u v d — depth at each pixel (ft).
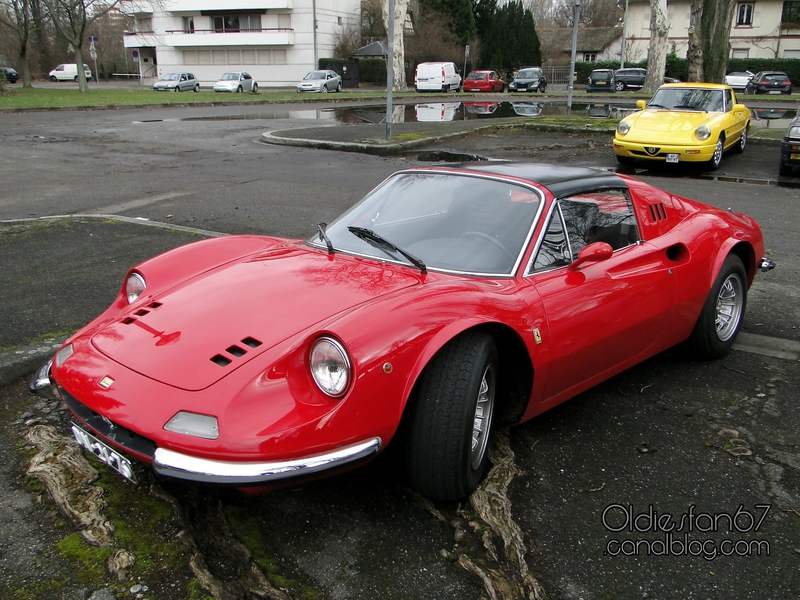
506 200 11.43
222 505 9.18
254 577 7.87
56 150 46.26
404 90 155.74
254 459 7.52
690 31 65.72
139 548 8.28
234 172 38.24
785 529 9.04
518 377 10.11
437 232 11.20
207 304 9.63
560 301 10.30
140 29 212.02
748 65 173.99
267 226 25.23
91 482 9.52
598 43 224.33
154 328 9.32
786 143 37.60
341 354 7.94
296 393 7.99
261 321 8.95
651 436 11.29
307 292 9.62
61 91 125.29
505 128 61.98
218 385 8.00
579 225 11.57
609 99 119.03
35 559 8.08
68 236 22.90
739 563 8.39
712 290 13.52
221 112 85.51
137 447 8.02
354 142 50.03
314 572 8.00
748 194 32.89
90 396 8.43
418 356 8.33
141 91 137.28
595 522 9.08
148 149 47.70
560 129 59.41
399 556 8.28
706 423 11.75
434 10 191.01
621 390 13.00
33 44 217.97
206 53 201.67
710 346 13.93
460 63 193.26
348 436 7.89
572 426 11.58
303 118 75.87
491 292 9.61
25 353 13.34
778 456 10.73
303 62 193.16
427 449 8.57
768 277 20.04
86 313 15.80
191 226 25.05
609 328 11.12
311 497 9.39
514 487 9.76
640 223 12.85
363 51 187.93
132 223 25.02
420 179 12.58
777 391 12.97
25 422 11.19
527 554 8.43
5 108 78.48
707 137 38.93
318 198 30.91
